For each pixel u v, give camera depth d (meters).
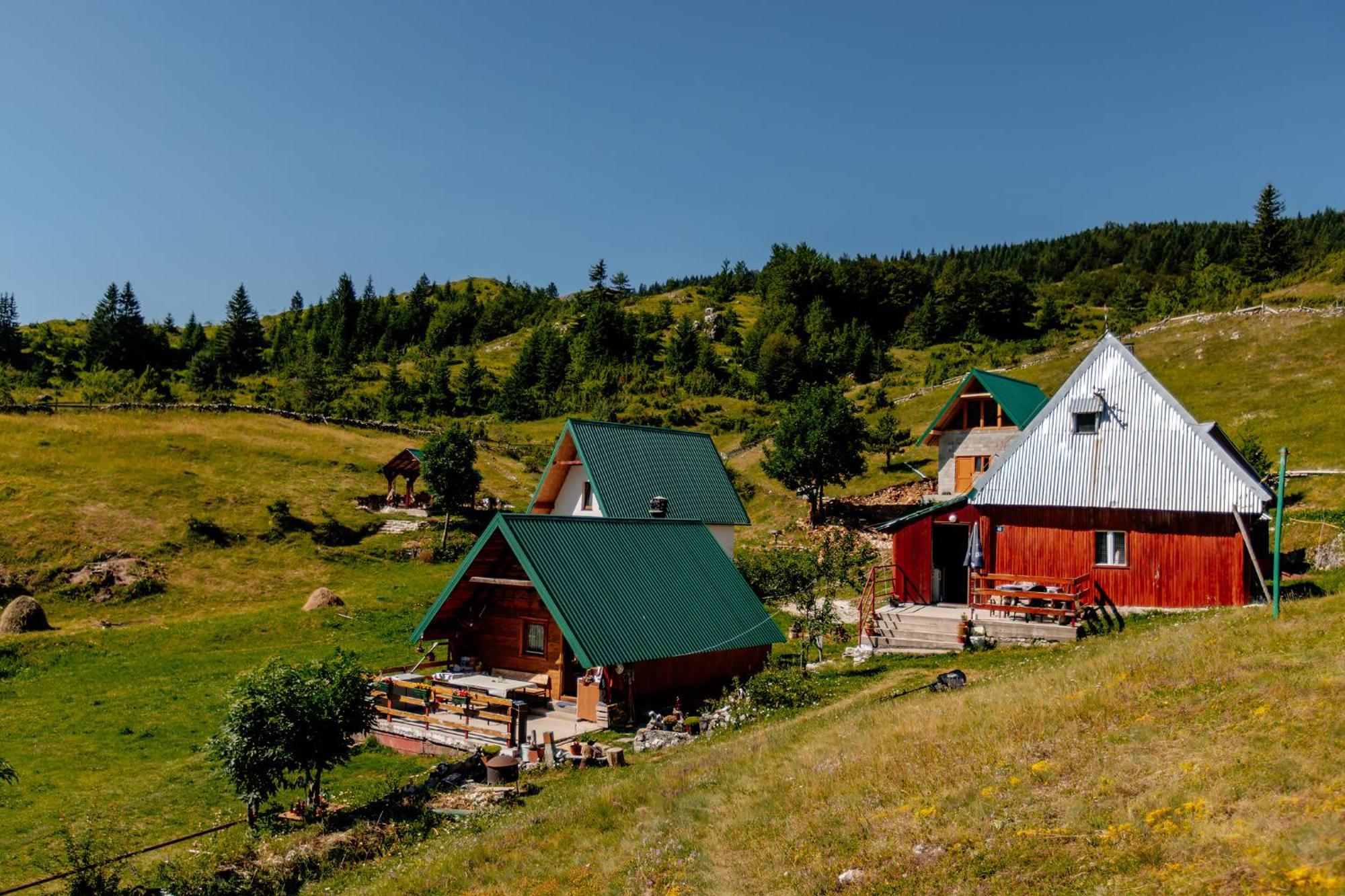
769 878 11.78
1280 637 16.98
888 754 15.14
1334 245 185.62
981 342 141.62
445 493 58.69
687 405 105.25
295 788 21.25
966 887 10.38
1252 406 61.47
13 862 17.86
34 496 52.78
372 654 37.00
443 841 16.45
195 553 50.97
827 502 64.31
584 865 13.63
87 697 31.50
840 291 170.25
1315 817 9.95
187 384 106.75
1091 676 17.33
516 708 22.28
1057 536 31.06
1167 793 11.31
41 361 124.00
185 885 15.10
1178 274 191.50
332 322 176.50
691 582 27.67
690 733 22.52
